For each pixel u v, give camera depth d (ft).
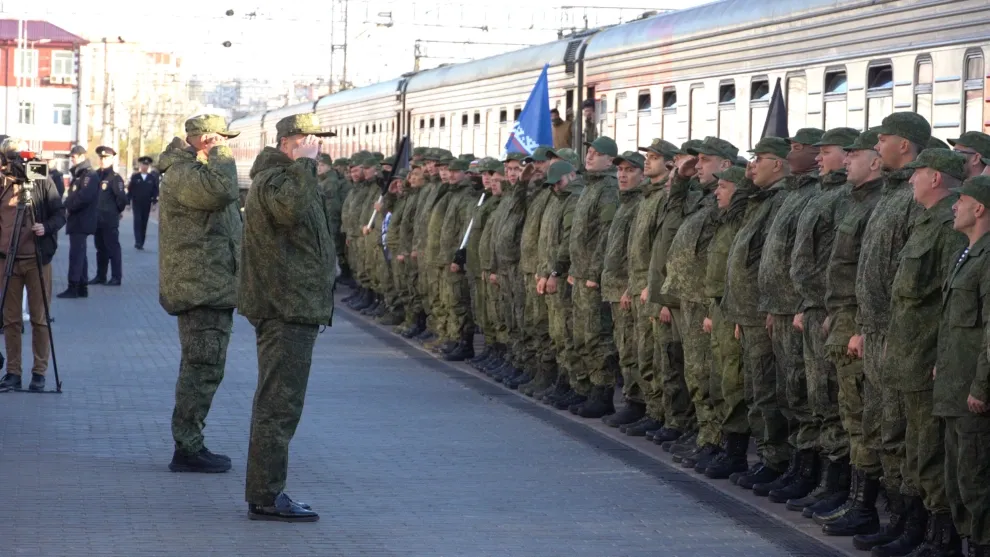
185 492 28.30
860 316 25.23
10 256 39.81
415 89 91.04
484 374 48.26
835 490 27.84
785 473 29.58
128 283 81.82
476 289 49.16
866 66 41.63
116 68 291.79
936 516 24.21
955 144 25.81
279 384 25.89
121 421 36.29
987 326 21.75
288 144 25.30
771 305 28.89
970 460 22.49
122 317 62.75
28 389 41.06
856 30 42.11
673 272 32.76
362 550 24.09
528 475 31.07
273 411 25.94
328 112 120.78
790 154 29.17
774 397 29.84
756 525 26.94
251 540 24.53
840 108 42.93
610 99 60.70
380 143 100.53
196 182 29.09
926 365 23.67
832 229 27.35
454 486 29.68
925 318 23.66
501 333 46.98
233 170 29.45
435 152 55.72
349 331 61.21
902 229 24.47
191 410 30.09
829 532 26.27
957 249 23.21
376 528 25.76
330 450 33.32
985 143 25.54
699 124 52.13
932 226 23.56
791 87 45.78
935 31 38.34
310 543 24.45
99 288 77.92
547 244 41.09
